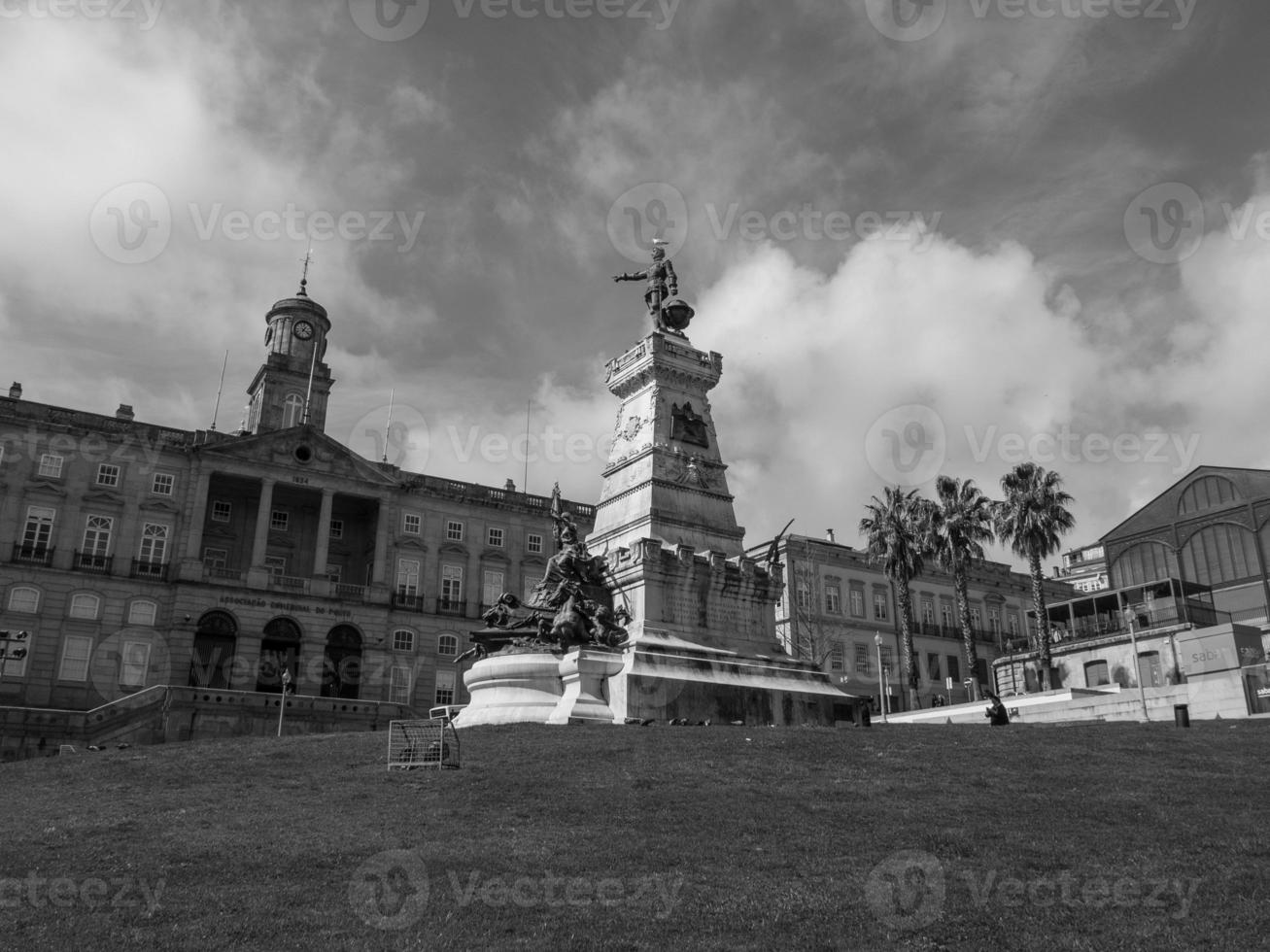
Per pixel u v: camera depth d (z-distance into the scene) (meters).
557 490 36.91
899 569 60.25
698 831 15.96
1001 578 90.75
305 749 25.12
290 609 73.06
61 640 66.25
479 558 83.31
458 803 17.97
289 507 79.00
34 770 23.62
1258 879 12.92
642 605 34.09
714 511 38.28
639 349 40.38
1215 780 19.61
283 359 87.31
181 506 72.25
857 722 34.84
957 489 61.25
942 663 82.50
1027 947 10.91
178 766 22.78
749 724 32.66
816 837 15.46
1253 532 64.19
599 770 20.73
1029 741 25.28
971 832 15.73
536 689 31.70
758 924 11.55
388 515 80.06
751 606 36.72
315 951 10.68
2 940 10.91
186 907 12.01
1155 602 59.84
